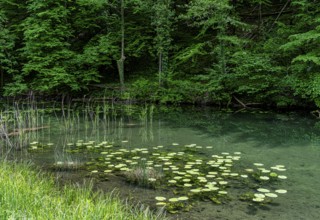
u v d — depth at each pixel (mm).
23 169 4887
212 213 3762
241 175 5047
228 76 13328
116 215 3152
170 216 3691
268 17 17266
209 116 11320
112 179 4934
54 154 6387
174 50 17359
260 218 3641
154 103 15125
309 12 12711
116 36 17453
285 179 4891
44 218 2701
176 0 18078
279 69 12523
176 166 5496
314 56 11195
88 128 9148
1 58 17156
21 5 17906
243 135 8117
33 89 16281
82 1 16531
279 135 8086
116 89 16453
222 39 13336
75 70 16516
